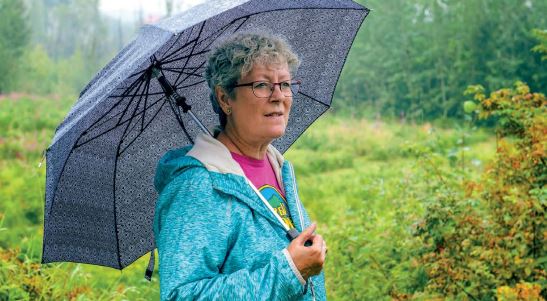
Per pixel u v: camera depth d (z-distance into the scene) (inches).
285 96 87.7
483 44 1035.3
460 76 1048.2
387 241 231.5
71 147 85.7
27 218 379.2
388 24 1181.7
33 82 1590.8
